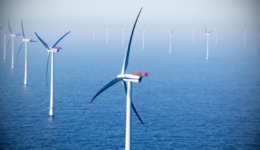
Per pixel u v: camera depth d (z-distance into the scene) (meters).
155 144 127.56
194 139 133.00
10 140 129.12
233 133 140.25
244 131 142.88
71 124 149.38
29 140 129.62
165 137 134.75
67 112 168.75
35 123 150.00
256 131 142.62
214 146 126.50
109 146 125.06
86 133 137.88
